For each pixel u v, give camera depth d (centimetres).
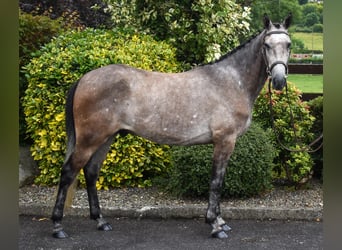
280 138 507
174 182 469
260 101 521
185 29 591
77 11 845
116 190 500
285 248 363
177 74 391
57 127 501
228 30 579
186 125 377
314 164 515
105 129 371
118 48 529
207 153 453
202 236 391
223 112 376
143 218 438
